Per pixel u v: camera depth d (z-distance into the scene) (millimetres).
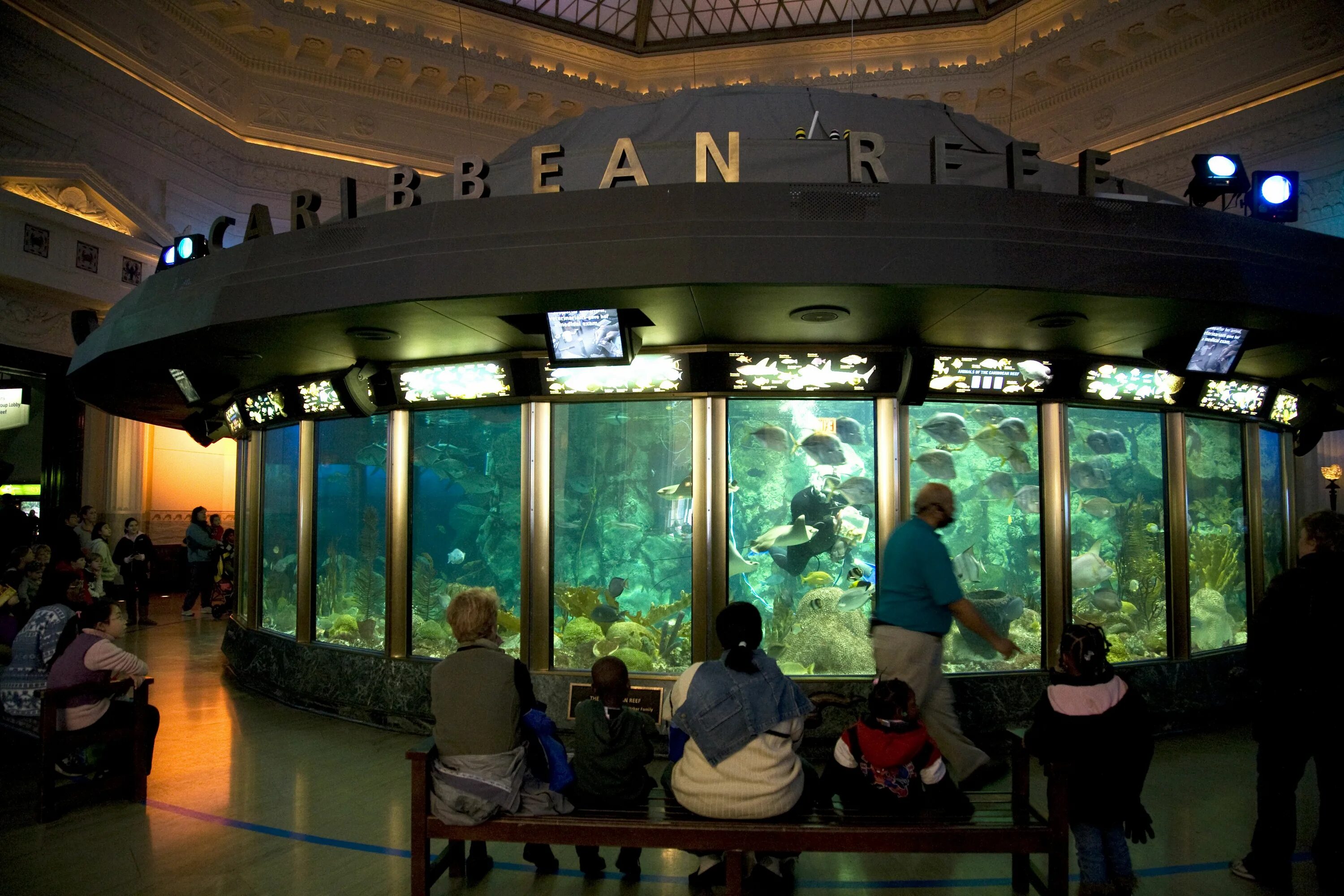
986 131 7391
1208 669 6312
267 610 7883
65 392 13992
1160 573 6348
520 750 3428
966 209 4227
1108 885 3256
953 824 3191
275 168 16500
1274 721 3586
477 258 4285
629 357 4918
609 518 5875
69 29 12891
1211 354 5352
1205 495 6711
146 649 10203
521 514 5957
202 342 5414
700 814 3256
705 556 5664
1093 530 6164
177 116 14891
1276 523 7566
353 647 6668
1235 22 13852
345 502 6844
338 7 16250
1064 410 6047
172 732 6117
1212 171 5070
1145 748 3230
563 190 4473
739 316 4852
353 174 17172
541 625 5844
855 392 5742
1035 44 16594
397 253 4453
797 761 3340
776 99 7320
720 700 3256
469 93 18094
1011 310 4664
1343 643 3492
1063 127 16625
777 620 5699
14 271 12281
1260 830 3617
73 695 4520
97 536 11938
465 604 3594
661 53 19375
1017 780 3568
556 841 3199
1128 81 15508
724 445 5734
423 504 6316
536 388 5879
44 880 3670
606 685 3559
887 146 6277
